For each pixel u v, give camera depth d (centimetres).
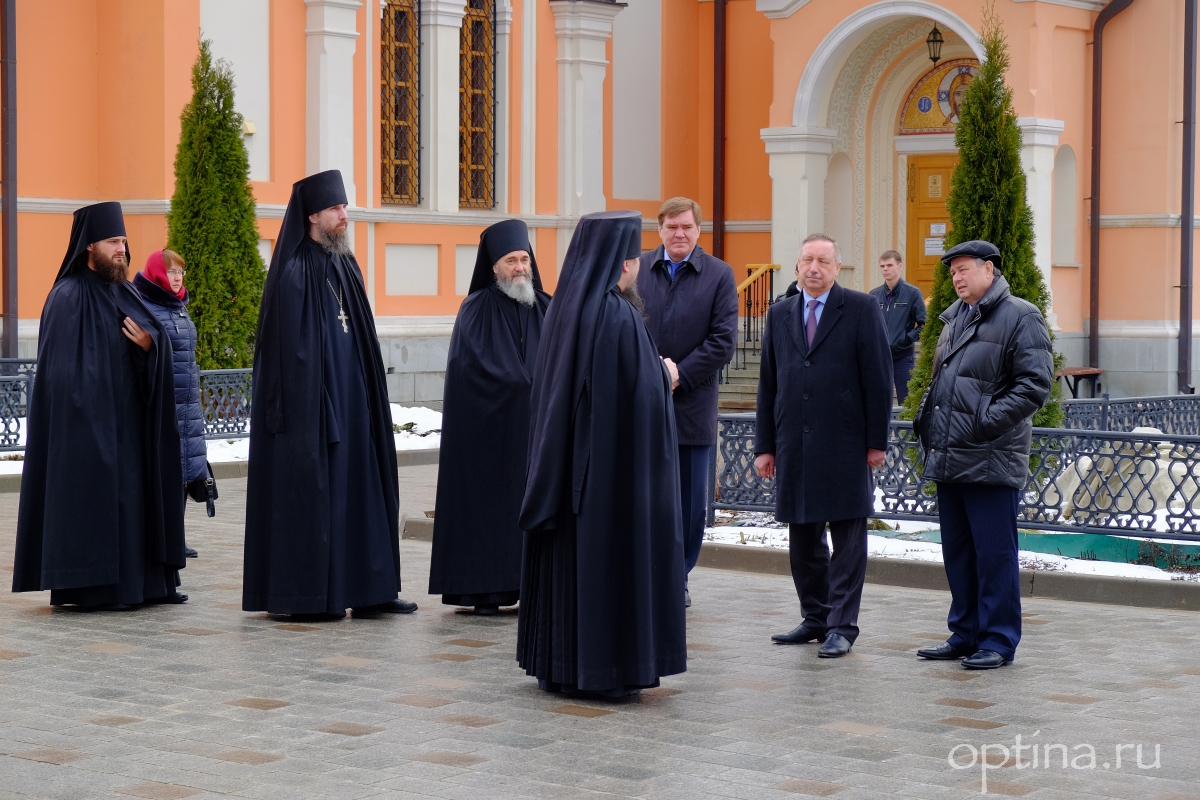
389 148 2019
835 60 2247
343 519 811
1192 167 2123
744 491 1086
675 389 816
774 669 695
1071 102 2136
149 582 837
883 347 737
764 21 2391
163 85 1767
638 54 2339
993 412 693
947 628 794
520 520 635
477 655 721
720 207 2416
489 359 830
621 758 546
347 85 1920
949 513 720
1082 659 718
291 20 1881
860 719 605
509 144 2133
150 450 836
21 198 1748
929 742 570
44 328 827
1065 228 2164
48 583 809
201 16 1798
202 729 580
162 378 838
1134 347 2159
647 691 651
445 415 836
